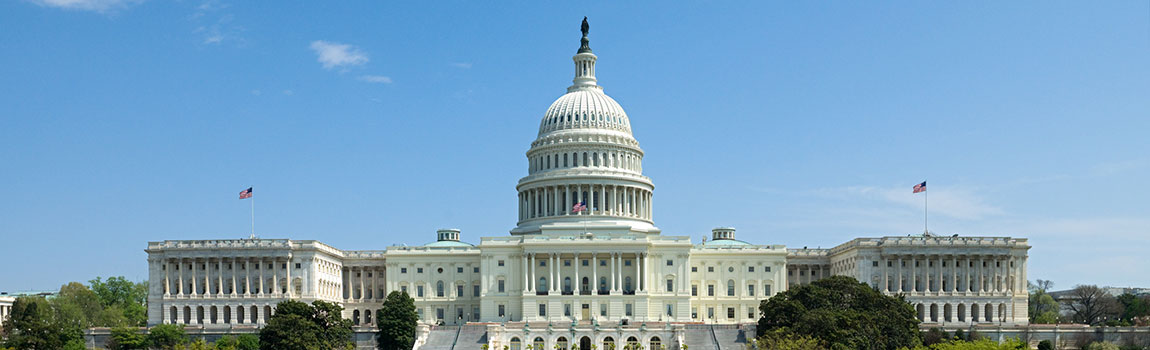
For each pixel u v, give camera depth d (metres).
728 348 190.50
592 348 175.75
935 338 198.12
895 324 176.62
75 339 197.38
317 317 184.62
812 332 168.38
